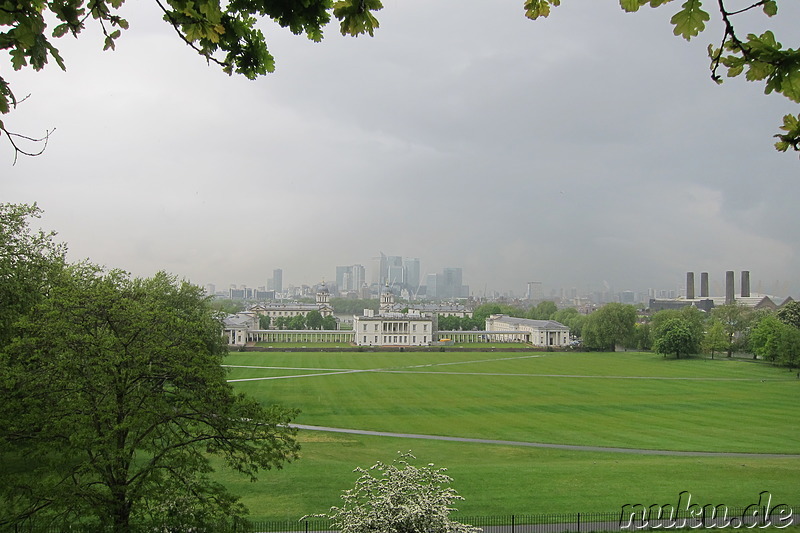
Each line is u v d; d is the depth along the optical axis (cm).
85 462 2859
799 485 4825
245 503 4272
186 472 3108
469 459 5791
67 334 3086
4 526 2720
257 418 3181
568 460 5762
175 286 8194
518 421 7762
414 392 10050
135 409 3038
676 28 687
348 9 839
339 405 8731
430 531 2536
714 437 6888
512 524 3719
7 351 3078
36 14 798
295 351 18012
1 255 4606
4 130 798
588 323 19175
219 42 947
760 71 716
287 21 880
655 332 17075
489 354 17812
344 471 5175
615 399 9525
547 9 882
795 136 817
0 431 2852
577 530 3759
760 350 14438
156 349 3184
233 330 19950
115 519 2862
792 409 8712
